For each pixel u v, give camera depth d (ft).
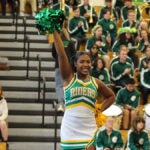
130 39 69.36
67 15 77.05
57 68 59.16
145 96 62.95
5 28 76.79
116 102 59.72
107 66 64.49
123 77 62.44
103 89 28.86
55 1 82.43
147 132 53.31
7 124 59.31
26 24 77.36
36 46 72.69
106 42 69.51
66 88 28.02
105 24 74.02
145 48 71.51
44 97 58.75
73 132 27.78
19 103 62.49
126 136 56.54
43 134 59.26
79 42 70.03
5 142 53.78
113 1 86.53
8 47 72.49
